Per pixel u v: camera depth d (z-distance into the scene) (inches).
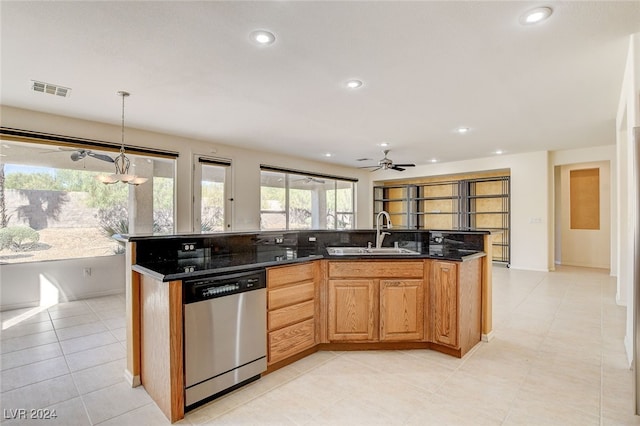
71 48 94.1
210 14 77.6
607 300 173.0
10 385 88.7
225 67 106.8
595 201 282.8
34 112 151.9
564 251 298.5
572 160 249.6
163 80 117.3
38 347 114.7
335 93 130.6
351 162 310.3
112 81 118.1
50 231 177.3
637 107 87.2
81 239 187.3
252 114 159.2
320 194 317.7
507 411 75.7
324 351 110.7
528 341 117.7
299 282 102.9
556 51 96.3
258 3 73.5
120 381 90.7
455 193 326.0
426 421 72.3
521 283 214.5
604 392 83.5
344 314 109.0
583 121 170.6
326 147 239.9
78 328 134.3
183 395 74.6
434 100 138.5
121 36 87.7
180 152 206.5
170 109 150.6
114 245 198.1
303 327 103.7
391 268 109.3
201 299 77.9
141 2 73.0
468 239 124.3
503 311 153.8
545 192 254.7
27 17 78.4
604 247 277.1
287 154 268.4
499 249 297.4
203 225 222.4
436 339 108.0
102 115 159.3
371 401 80.4
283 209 281.4
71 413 75.9
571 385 87.0
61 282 175.6
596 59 101.3
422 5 74.3
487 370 95.8
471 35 87.3
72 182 185.0
